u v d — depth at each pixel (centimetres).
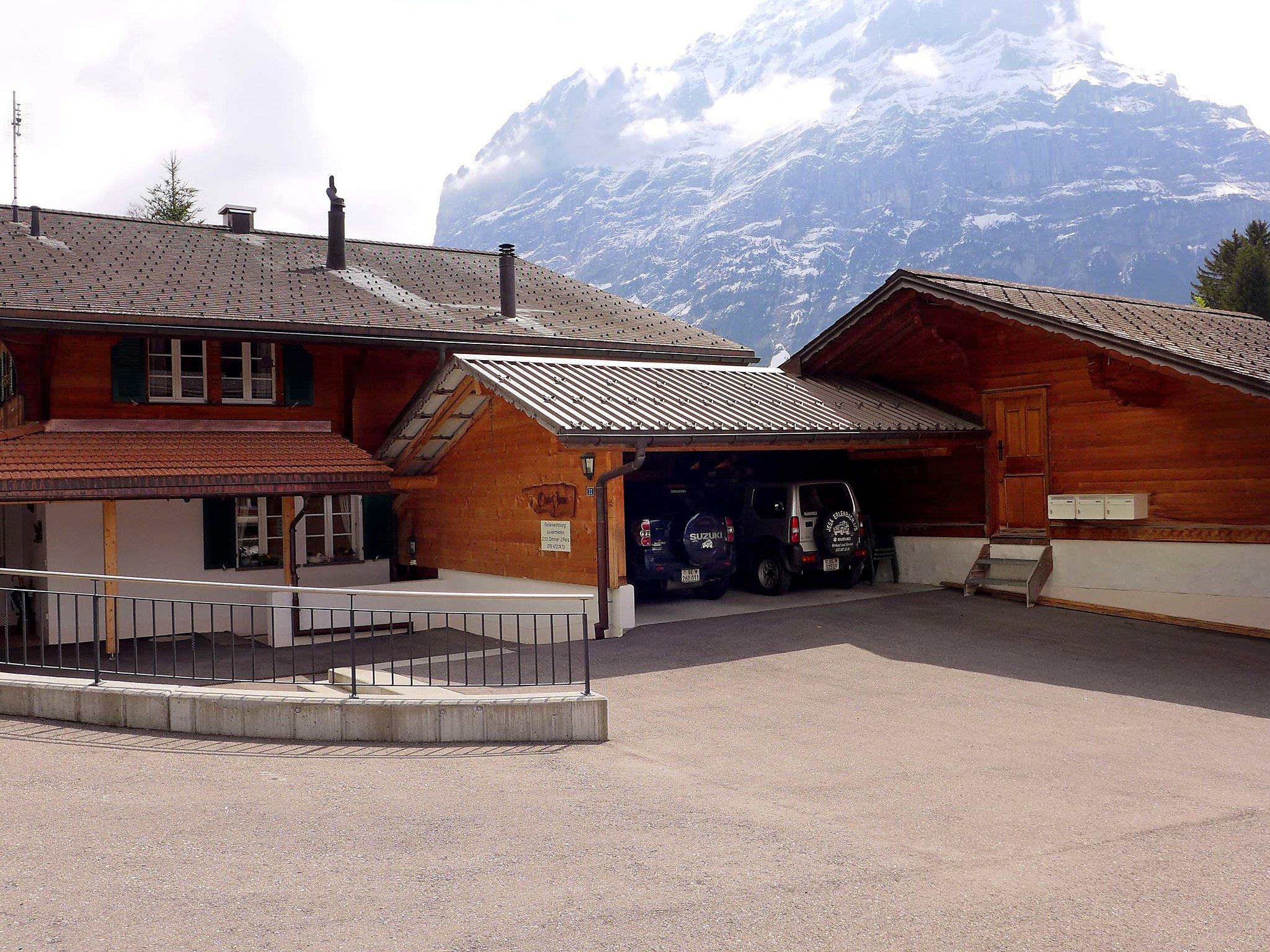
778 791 707
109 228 2067
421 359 1895
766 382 1733
